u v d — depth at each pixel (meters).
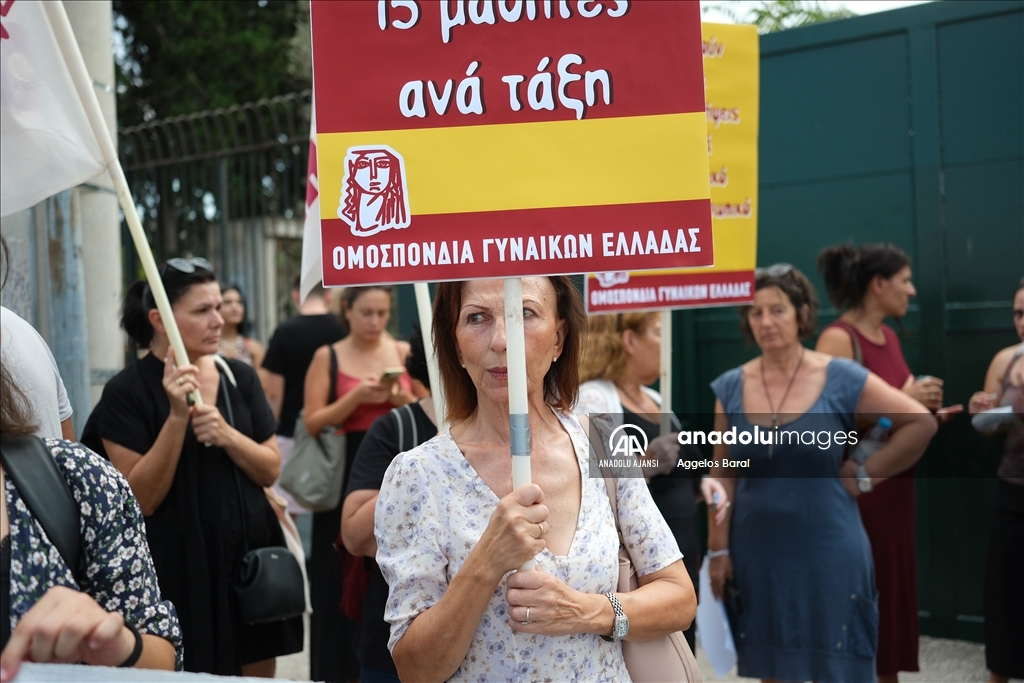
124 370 3.44
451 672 1.89
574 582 1.97
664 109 1.97
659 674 2.07
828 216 5.82
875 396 3.59
